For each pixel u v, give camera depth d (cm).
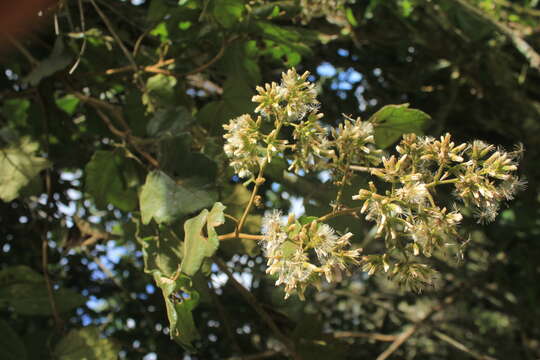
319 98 362
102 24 257
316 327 228
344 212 140
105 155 210
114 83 254
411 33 332
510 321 451
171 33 226
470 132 395
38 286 224
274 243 126
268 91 140
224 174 196
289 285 124
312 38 251
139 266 355
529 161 374
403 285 134
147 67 228
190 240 146
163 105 229
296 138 144
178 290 157
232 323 343
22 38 229
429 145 135
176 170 188
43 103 249
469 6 284
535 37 346
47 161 214
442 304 361
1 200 281
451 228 129
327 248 126
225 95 209
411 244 133
